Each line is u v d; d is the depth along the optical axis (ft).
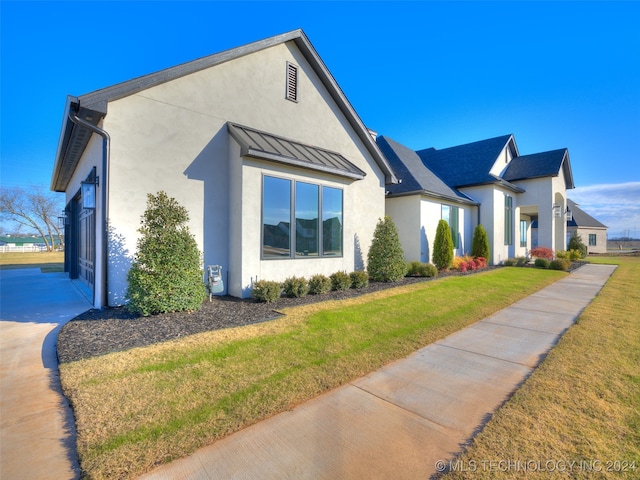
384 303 25.39
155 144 23.94
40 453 8.05
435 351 15.51
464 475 7.17
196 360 13.78
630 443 8.29
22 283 36.45
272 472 7.29
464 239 59.06
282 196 28.94
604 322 20.38
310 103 35.12
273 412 9.86
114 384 11.51
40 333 17.78
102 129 21.77
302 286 27.73
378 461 7.70
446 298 27.78
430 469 7.41
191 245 21.76
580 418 9.48
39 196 134.00
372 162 42.14
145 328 18.01
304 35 33.42
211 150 27.04
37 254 111.96
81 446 8.13
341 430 8.98
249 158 26.61
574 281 40.22
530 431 8.82
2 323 19.70
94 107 20.39
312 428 9.07
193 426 9.05
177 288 20.70
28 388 11.62
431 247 50.75
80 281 36.47
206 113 26.81
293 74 33.65
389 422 9.39
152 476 7.16
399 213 50.44
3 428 9.12
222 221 27.71
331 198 33.32
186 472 7.29
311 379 12.13
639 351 15.17
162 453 7.90
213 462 7.63
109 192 21.86
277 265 28.48
